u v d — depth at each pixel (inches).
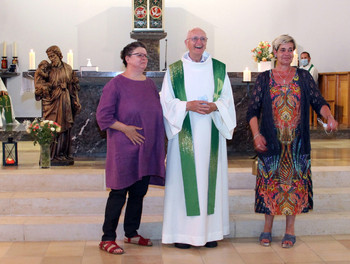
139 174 144.6
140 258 145.9
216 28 421.4
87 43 413.1
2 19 406.6
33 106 416.5
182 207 153.1
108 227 151.3
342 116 388.2
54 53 204.1
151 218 170.2
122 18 413.7
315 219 169.5
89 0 410.9
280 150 150.5
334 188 189.6
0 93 372.5
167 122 153.5
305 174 151.7
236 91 259.0
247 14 422.6
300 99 148.8
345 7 426.9
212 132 153.9
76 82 209.6
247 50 424.5
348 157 241.4
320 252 151.7
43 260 143.8
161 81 246.2
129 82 148.9
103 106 145.9
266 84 152.1
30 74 223.1
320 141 338.3
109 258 145.6
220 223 155.6
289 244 155.6
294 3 424.8
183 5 417.7
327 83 397.7
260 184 154.5
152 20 317.1
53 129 196.1
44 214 173.5
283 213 151.4
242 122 260.4
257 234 168.4
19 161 221.0
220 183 155.5
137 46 147.9
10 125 371.9
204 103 147.4
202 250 153.6
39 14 408.5
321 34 428.1
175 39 418.6
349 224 170.4
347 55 430.0
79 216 172.4
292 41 149.5
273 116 150.2
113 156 146.9
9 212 173.0
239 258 146.2
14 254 149.1
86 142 248.8
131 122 146.3
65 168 198.8
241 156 244.2
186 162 151.3
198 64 153.5
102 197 174.6
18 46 409.1
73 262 142.1
